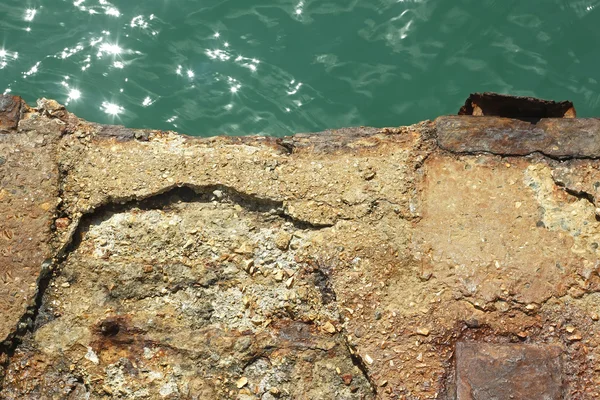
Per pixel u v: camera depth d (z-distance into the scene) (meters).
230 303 2.52
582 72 5.25
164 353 2.47
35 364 2.45
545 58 5.29
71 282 2.55
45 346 2.47
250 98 5.34
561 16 5.39
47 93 5.33
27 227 2.53
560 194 2.53
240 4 5.61
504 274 2.42
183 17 5.58
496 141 2.61
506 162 2.59
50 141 2.67
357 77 5.34
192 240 2.58
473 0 5.47
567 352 2.32
